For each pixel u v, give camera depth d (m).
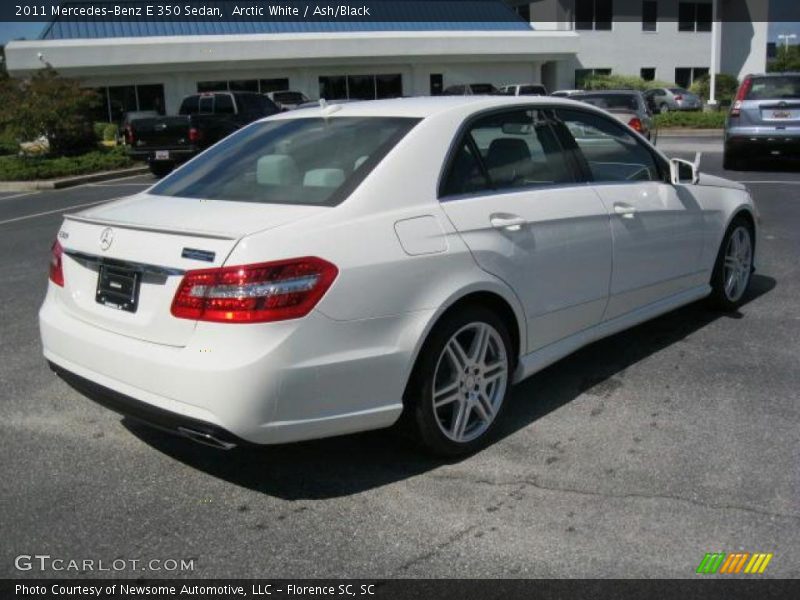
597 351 5.45
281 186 3.85
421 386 3.69
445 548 3.19
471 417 4.03
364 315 3.40
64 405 4.69
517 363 4.21
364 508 3.50
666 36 42.75
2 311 6.71
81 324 3.76
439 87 36.75
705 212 5.57
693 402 4.54
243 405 3.18
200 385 3.19
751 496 3.51
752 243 6.31
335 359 3.34
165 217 3.65
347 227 3.45
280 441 3.31
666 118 26.94
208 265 3.23
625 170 5.07
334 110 4.43
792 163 16.34
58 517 3.46
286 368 3.21
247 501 3.58
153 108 33.03
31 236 10.48
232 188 3.97
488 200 4.00
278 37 33.19
